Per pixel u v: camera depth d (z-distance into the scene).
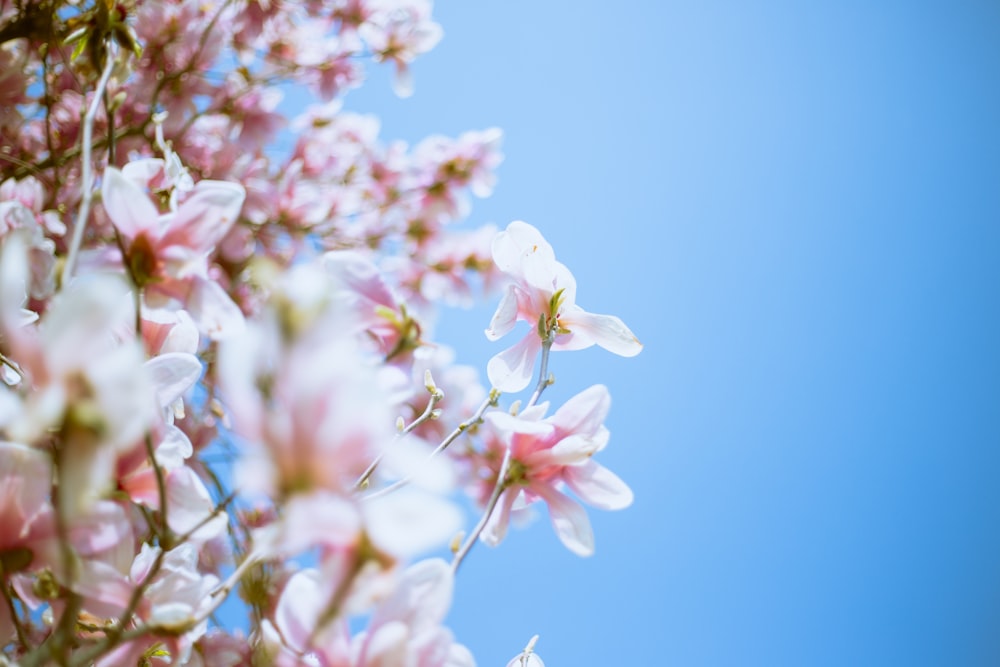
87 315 0.83
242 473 0.81
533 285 1.10
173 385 0.99
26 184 1.31
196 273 0.96
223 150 2.17
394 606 0.90
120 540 0.94
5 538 0.92
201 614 0.95
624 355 1.11
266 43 2.53
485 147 2.83
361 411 0.81
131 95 1.98
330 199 2.53
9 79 1.66
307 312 0.82
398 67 2.66
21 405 0.84
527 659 1.06
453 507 0.82
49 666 0.95
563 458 1.03
